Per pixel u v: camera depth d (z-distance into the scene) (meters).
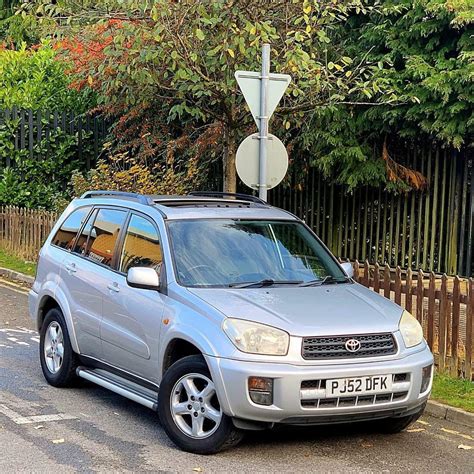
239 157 9.28
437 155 13.84
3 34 30.77
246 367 5.67
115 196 8.05
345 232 15.41
